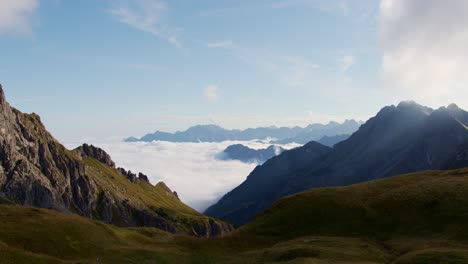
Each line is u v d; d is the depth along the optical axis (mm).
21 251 54469
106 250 65875
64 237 65688
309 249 68438
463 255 57094
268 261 66688
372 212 89000
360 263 59625
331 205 96438
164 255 69000
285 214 96750
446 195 85938
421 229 76938
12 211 74812
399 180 109812
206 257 72625
